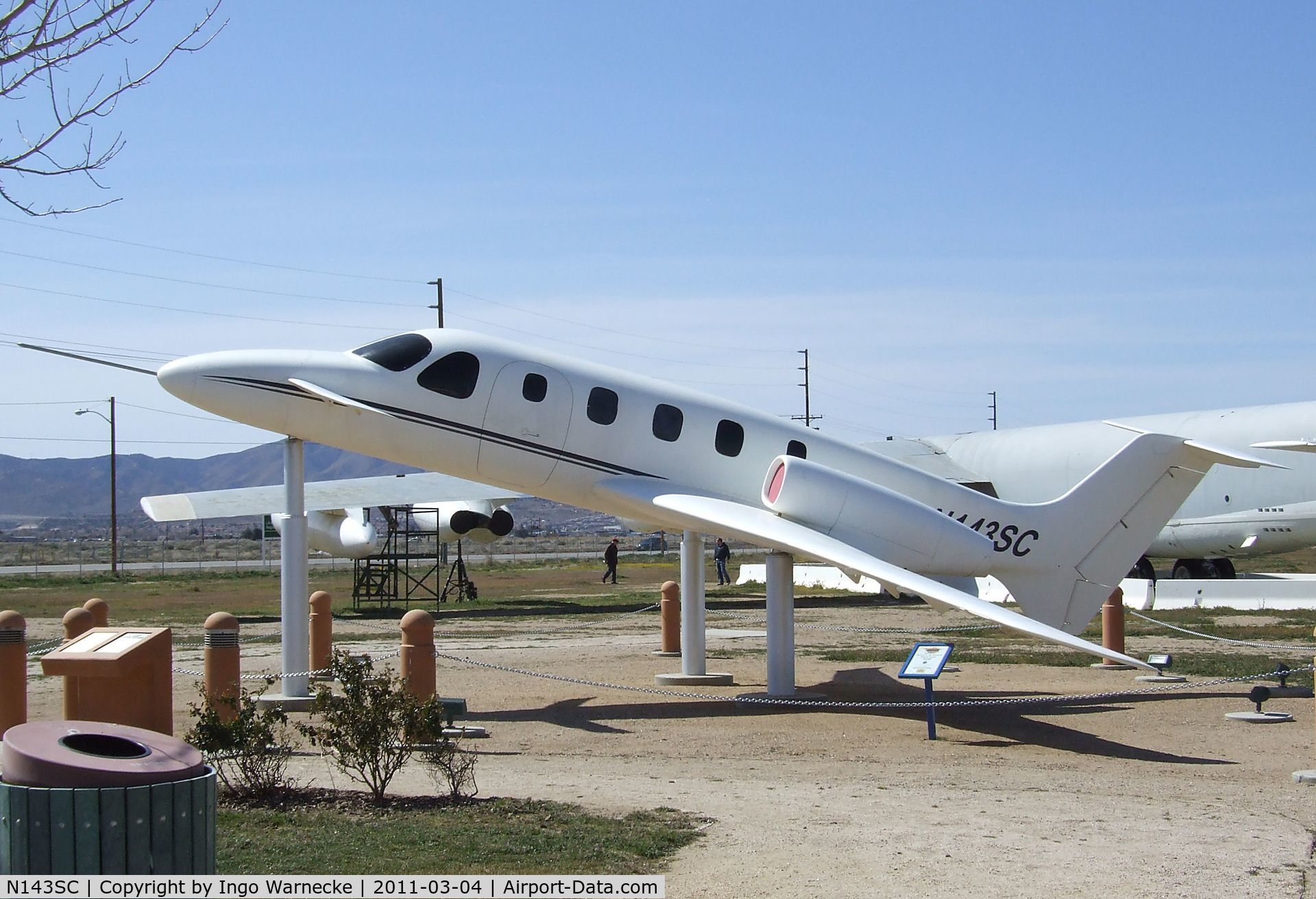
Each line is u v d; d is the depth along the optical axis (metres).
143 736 5.11
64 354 13.21
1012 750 11.40
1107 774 10.21
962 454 37.59
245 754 8.52
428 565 62.22
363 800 8.51
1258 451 30.45
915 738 12.06
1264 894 6.46
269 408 13.36
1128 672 17.09
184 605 32.19
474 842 7.25
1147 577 35.03
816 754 11.09
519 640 21.86
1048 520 15.72
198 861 4.78
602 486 14.61
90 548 110.25
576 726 12.63
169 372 13.40
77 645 8.79
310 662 15.58
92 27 6.05
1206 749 11.52
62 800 4.51
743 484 15.23
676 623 19.12
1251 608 26.59
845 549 13.39
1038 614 15.84
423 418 13.80
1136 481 15.88
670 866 6.94
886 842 7.52
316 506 29.88
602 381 14.64
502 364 14.09
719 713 13.51
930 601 13.52
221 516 29.08
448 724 11.15
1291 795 9.23
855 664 18.25
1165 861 7.09
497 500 32.91
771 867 6.91
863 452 15.80
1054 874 6.81
